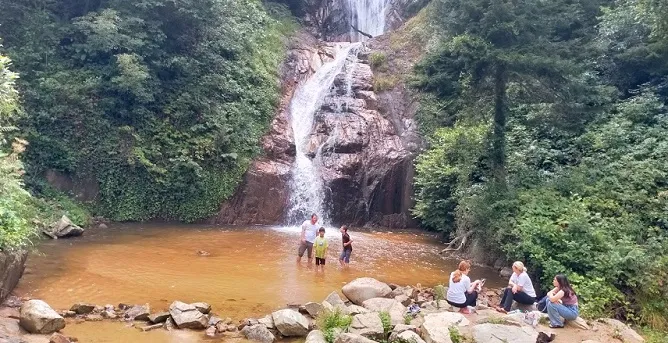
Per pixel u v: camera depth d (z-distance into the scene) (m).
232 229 20.75
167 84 23.20
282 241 18.52
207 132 22.84
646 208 14.77
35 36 20.81
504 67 16.88
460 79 18.64
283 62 29.31
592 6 22.91
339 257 16.44
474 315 10.31
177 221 21.83
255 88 25.92
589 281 12.75
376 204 23.67
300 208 23.27
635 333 10.43
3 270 10.23
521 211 15.71
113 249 15.74
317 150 24.86
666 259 12.77
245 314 10.27
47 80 19.88
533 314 10.07
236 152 22.94
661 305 12.45
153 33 22.45
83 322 9.38
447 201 20.22
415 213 21.84
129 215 21.11
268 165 23.69
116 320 9.62
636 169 15.74
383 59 29.73
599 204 14.98
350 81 28.17
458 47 16.88
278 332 9.25
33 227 15.37
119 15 21.80
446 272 15.36
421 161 22.55
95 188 20.88
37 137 19.86
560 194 15.97
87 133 20.92
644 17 18.91
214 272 13.64
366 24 38.00
